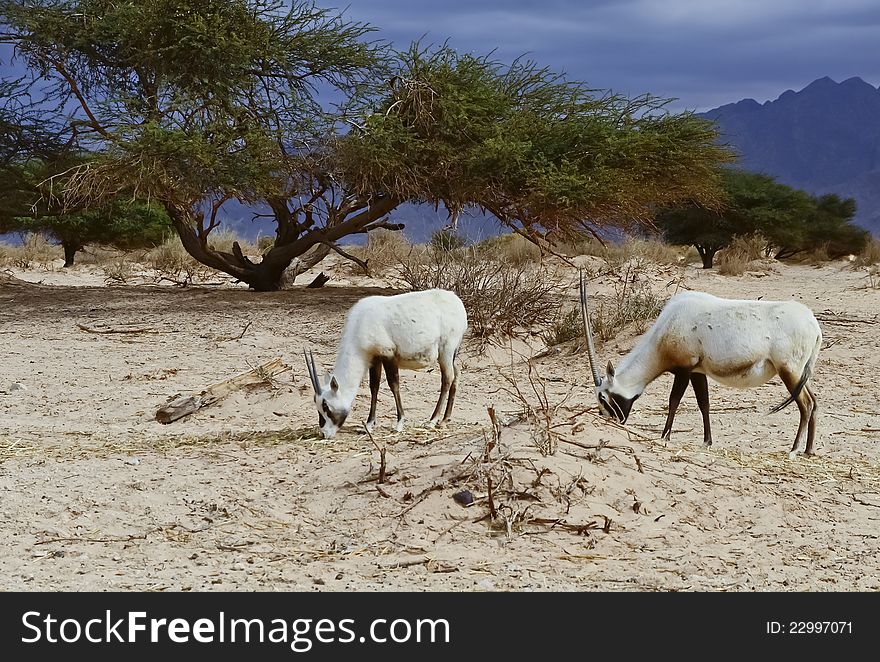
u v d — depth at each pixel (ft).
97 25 76.74
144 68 79.10
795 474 28.53
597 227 78.89
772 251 150.30
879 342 53.16
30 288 83.87
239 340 56.95
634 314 55.21
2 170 91.15
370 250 101.91
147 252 128.57
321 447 31.53
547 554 21.89
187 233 80.07
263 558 21.90
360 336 33.96
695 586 20.30
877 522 24.85
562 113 77.20
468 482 24.31
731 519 24.34
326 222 81.05
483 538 22.67
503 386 45.98
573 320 54.29
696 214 127.44
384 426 36.37
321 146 74.74
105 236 120.88
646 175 77.25
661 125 76.89
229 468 28.99
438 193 75.97
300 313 64.90
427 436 32.65
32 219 113.70
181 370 50.19
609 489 24.41
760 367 30.94
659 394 44.83
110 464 29.58
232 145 73.36
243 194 73.20
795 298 76.84
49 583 20.29
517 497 23.84
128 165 68.49
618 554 22.00
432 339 34.81
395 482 25.29
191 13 75.36
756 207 134.62
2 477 28.09
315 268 102.06
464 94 73.97
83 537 23.24
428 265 66.23
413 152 73.41
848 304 71.20
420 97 74.79
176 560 21.76
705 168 78.33
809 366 31.37
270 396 41.14
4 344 56.95
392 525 23.41
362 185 74.43
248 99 77.41
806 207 142.92
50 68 83.35
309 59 80.38
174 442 33.45
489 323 55.16
